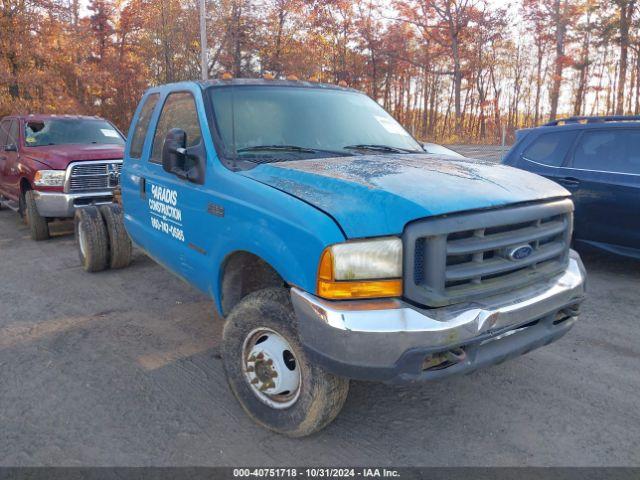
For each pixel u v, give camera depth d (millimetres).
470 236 2793
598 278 6410
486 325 2730
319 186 3020
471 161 3803
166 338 4750
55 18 33844
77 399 3697
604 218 6395
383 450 3119
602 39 48875
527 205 2994
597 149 6547
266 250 3010
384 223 2643
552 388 3814
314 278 2705
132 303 5691
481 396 3715
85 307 5582
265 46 48938
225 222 3439
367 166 3367
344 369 2650
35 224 8766
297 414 3066
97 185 8648
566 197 3336
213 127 3795
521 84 60688
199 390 3811
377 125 4465
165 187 4258
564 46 51594
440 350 2621
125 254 6789
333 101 4461
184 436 3252
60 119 10180
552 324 3211
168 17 40531
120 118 40438
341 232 2648
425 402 3641
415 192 2787
